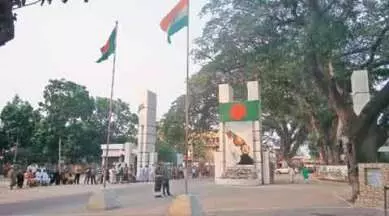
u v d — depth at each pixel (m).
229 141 36.06
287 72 26.31
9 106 62.69
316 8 17.14
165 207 17.39
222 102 36.91
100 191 17.19
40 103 68.06
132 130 82.81
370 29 21.08
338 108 20.39
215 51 38.16
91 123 73.75
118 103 81.50
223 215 14.35
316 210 15.50
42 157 65.38
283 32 18.95
